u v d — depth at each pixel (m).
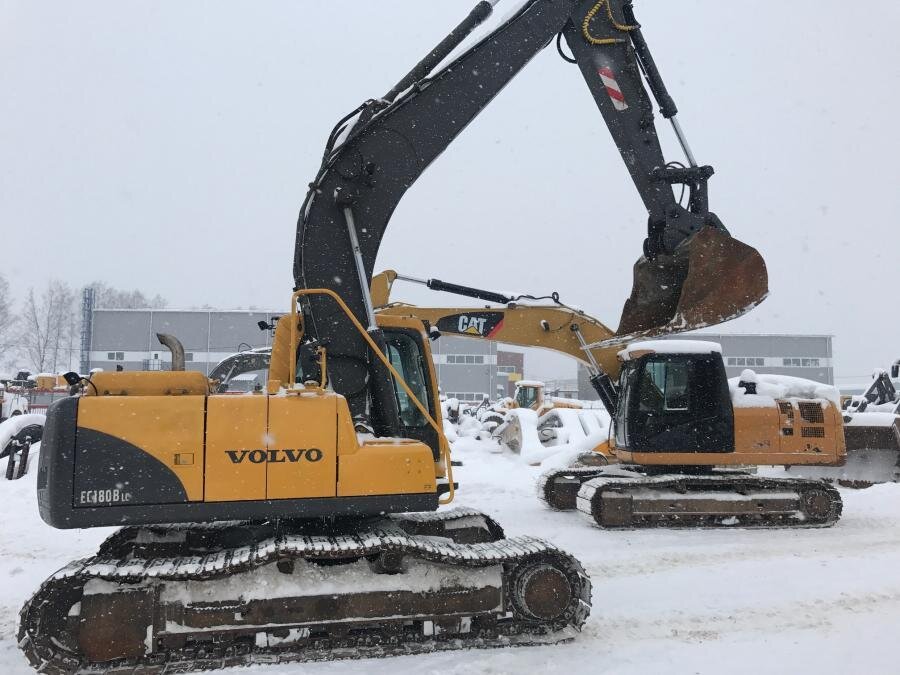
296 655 4.51
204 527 5.71
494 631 4.89
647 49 8.33
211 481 4.47
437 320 10.76
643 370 9.59
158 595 4.39
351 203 5.65
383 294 10.62
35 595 4.18
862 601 5.83
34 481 12.03
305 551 4.44
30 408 22.22
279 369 5.80
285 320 5.92
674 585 6.26
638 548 7.72
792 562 7.08
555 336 10.77
